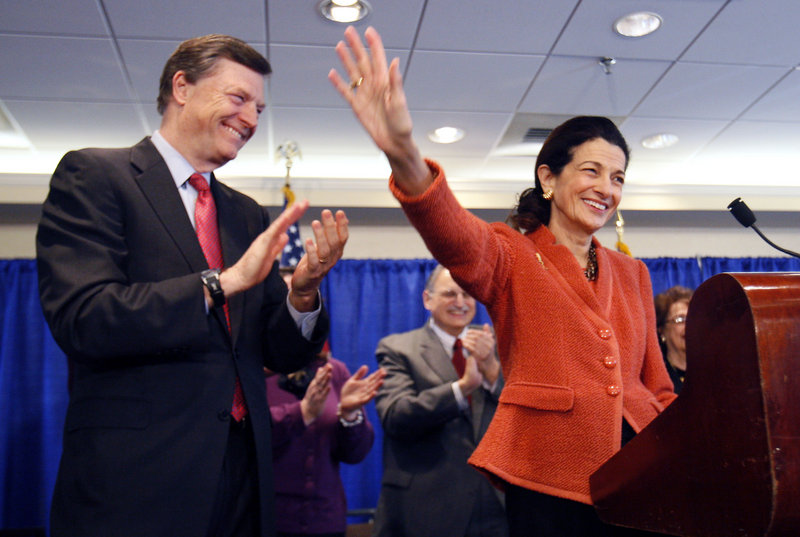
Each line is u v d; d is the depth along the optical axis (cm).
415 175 126
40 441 502
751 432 87
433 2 333
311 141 491
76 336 130
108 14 335
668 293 302
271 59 379
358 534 316
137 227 145
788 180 602
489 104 439
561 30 360
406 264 578
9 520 488
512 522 136
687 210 596
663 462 103
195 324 133
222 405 140
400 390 272
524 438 134
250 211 173
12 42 357
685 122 479
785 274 93
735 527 89
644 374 156
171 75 162
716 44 379
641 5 341
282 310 159
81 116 438
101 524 126
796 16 354
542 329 139
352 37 121
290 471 272
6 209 532
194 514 130
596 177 154
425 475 255
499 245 145
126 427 132
